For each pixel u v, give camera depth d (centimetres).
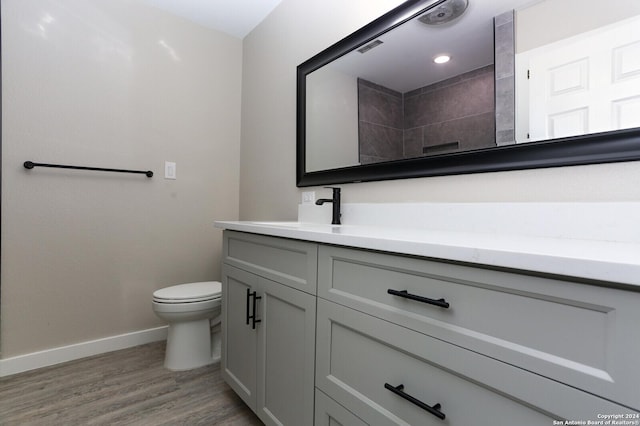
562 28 91
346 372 86
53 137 180
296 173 192
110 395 150
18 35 170
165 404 144
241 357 137
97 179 195
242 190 253
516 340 53
